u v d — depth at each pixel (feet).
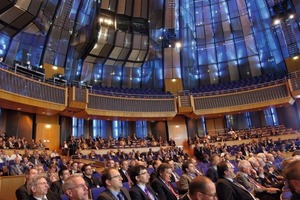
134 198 12.09
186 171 16.46
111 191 11.24
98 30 57.98
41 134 48.88
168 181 15.34
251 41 65.67
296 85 53.36
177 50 67.87
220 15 68.23
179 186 15.76
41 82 43.96
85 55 61.82
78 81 56.49
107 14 60.70
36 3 45.06
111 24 61.00
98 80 66.18
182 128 63.93
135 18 64.39
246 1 65.16
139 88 68.39
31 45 53.52
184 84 67.82
